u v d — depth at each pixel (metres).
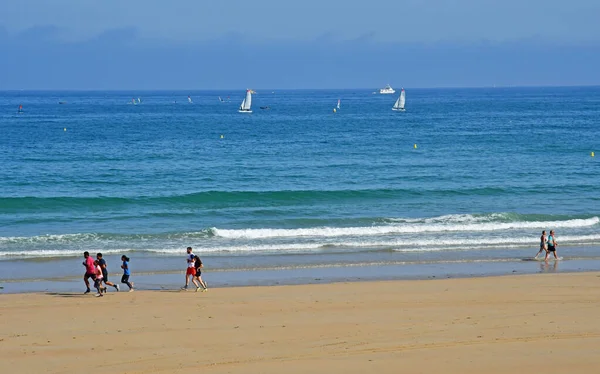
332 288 59.28
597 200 110.69
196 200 109.50
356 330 46.16
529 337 44.31
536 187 121.75
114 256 74.62
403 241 82.69
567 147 183.75
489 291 57.75
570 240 83.62
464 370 38.59
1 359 40.91
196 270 59.28
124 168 143.50
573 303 53.41
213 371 38.66
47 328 47.03
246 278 65.38
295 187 122.19
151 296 56.88
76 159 157.75
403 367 39.03
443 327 46.72
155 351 42.19
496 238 84.62
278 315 50.16
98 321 48.75
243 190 117.62
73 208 103.62
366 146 189.62
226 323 48.12
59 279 64.69
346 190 114.75
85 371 39.00
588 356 40.69
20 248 77.81
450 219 94.81
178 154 168.88
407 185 123.69
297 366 39.31
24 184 123.31
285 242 82.19
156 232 87.12
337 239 83.94
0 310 51.81
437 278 65.38
